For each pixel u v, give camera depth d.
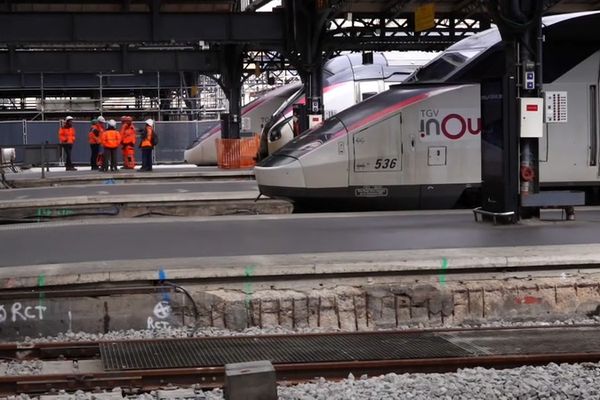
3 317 8.51
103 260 9.51
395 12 28.16
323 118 25.23
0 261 9.59
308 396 6.05
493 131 12.53
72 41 24.47
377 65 30.41
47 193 20.69
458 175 15.33
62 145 31.50
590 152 15.43
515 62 12.44
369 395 6.09
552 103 12.53
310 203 15.48
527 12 12.24
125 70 33.31
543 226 12.18
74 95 56.47
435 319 9.16
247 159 32.53
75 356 7.78
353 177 15.25
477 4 27.95
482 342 7.89
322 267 8.99
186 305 8.84
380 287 9.12
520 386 6.25
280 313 8.91
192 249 10.29
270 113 36.97
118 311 8.71
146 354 7.45
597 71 15.46
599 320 9.32
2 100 55.31
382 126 15.24
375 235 11.34
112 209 18.36
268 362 5.53
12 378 6.52
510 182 12.39
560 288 9.43
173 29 24.88
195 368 6.83
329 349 7.61
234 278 8.94
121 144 30.81
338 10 25.23
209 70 33.62
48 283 8.66
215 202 18.64
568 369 6.79
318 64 25.11
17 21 24.19
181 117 51.28
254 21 25.17
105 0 28.58
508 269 9.41
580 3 27.30
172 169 32.75
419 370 7.00
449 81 15.59
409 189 15.34
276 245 10.51
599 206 15.42
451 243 10.48
